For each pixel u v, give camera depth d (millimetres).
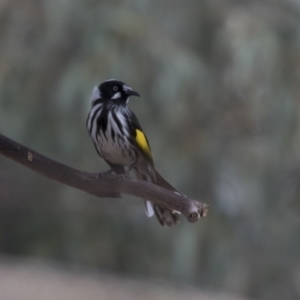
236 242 16734
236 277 16594
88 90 14164
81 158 15562
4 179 18406
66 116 15188
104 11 14945
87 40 14781
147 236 17406
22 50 15539
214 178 16422
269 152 15984
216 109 16047
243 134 16531
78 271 16812
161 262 17188
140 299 15094
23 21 15625
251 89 15578
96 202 17781
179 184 15914
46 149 15336
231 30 15227
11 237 18281
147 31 14977
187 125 15766
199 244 16391
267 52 15055
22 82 15414
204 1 15812
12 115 15312
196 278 16609
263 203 16453
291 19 15766
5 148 5750
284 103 15312
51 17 15117
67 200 17922
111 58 14508
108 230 17656
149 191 5555
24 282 15102
